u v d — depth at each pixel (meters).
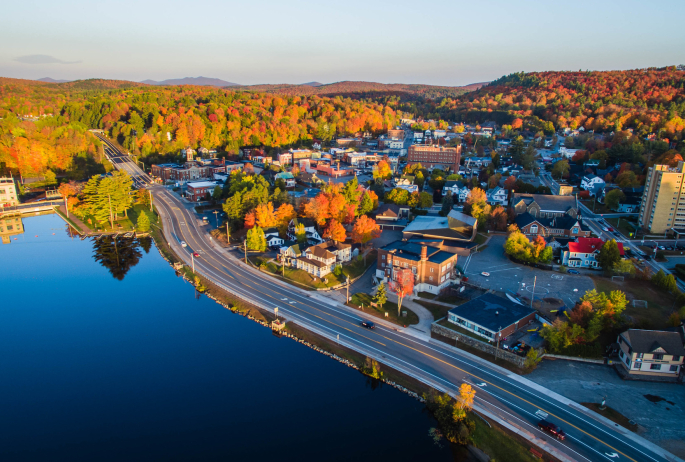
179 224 171.25
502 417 68.56
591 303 89.50
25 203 193.50
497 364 82.12
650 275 114.12
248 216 149.88
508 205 180.38
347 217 154.00
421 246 119.62
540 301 102.12
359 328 95.69
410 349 87.69
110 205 169.00
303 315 101.62
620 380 78.12
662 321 92.00
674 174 140.00
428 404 71.88
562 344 84.88
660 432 65.56
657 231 146.25
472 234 140.88
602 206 178.75
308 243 141.12
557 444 63.19
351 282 118.62
